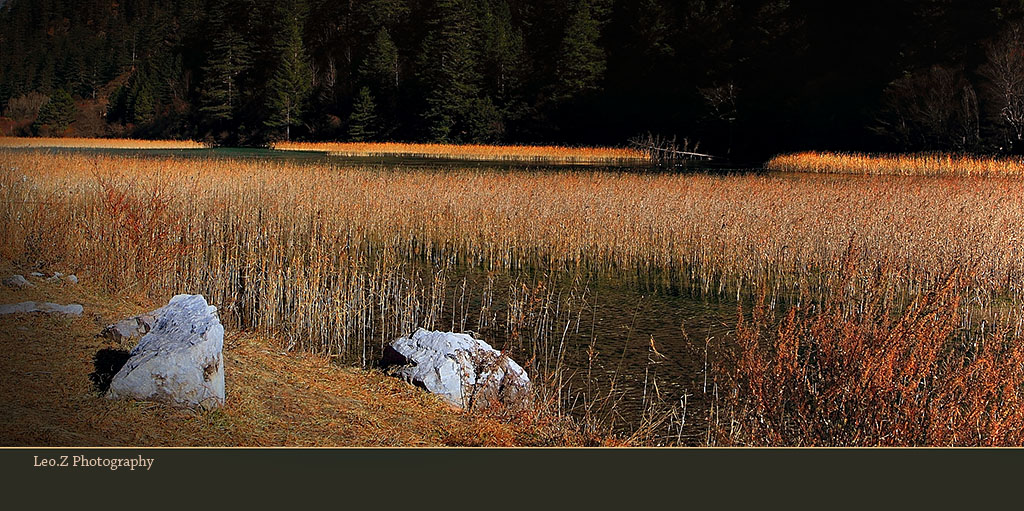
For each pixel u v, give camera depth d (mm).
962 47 52344
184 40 94312
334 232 14641
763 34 66625
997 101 46156
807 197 20266
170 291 9945
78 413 5453
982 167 37031
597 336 10234
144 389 5719
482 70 78312
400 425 6078
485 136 74625
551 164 48688
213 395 5867
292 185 21203
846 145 55469
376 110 79812
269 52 83938
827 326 6422
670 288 13477
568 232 16484
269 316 9188
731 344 9820
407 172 29469
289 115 78000
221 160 34500
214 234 14133
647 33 74562
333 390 6680
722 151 64000
